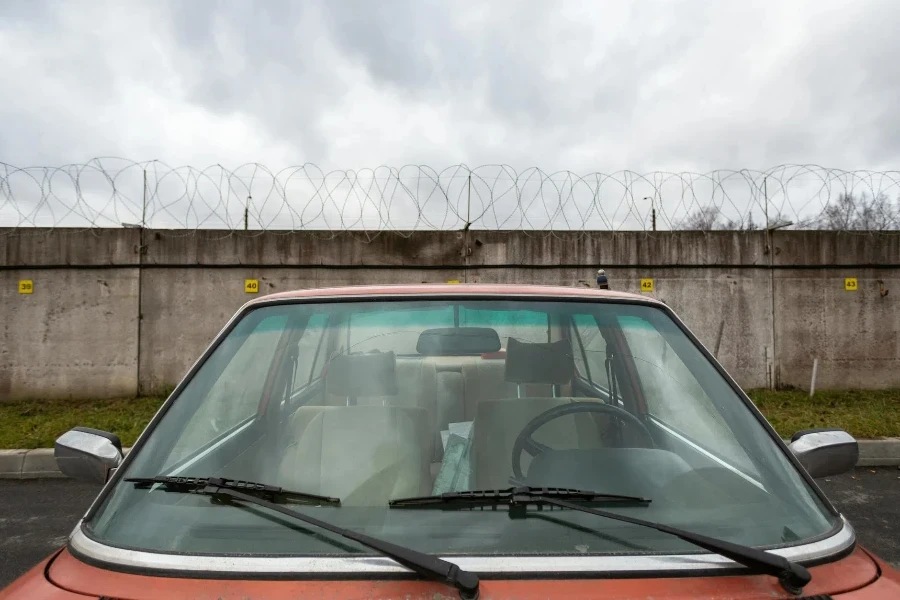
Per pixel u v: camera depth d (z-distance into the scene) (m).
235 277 9.73
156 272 9.68
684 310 9.90
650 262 9.89
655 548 1.32
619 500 1.48
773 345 9.95
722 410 1.82
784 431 7.04
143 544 1.35
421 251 9.83
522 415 2.01
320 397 2.14
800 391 9.84
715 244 9.93
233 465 1.82
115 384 9.57
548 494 1.45
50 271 9.58
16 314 9.53
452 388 2.13
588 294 2.15
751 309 9.95
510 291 2.11
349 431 1.90
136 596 1.22
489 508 1.42
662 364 2.01
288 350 2.19
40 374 9.51
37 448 6.54
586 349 2.19
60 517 5.05
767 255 9.95
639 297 2.18
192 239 9.69
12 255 9.53
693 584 1.22
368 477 1.78
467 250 9.80
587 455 1.73
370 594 1.19
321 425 1.91
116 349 9.59
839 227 9.98
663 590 1.20
